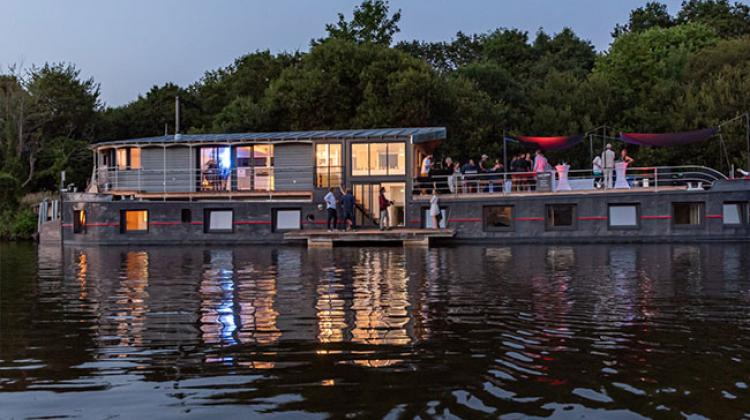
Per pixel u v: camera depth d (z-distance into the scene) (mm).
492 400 6297
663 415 5879
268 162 34062
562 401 6273
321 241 29750
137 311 11531
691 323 9977
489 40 78250
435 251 25891
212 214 33250
